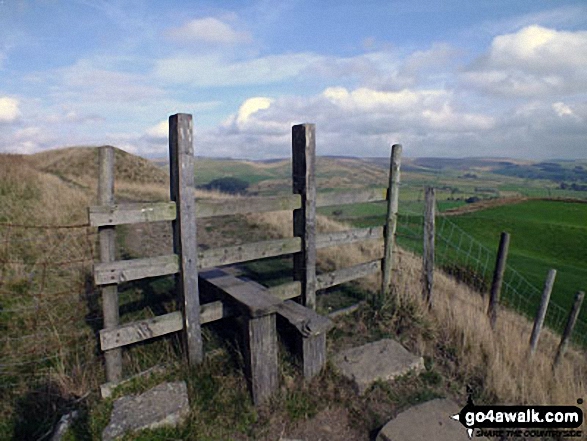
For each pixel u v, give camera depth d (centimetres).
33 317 439
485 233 1858
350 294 564
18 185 944
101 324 438
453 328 471
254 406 334
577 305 479
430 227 518
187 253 357
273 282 595
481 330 457
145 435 287
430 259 521
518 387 389
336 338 451
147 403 315
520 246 1648
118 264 327
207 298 471
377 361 395
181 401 318
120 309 471
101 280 319
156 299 497
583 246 1633
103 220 314
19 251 594
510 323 546
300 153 434
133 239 773
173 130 342
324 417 332
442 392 376
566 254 1526
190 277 361
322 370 375
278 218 973
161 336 411
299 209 446
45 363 372
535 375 409
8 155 1570
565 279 1119
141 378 351
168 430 296
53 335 409
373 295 546
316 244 460
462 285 823
